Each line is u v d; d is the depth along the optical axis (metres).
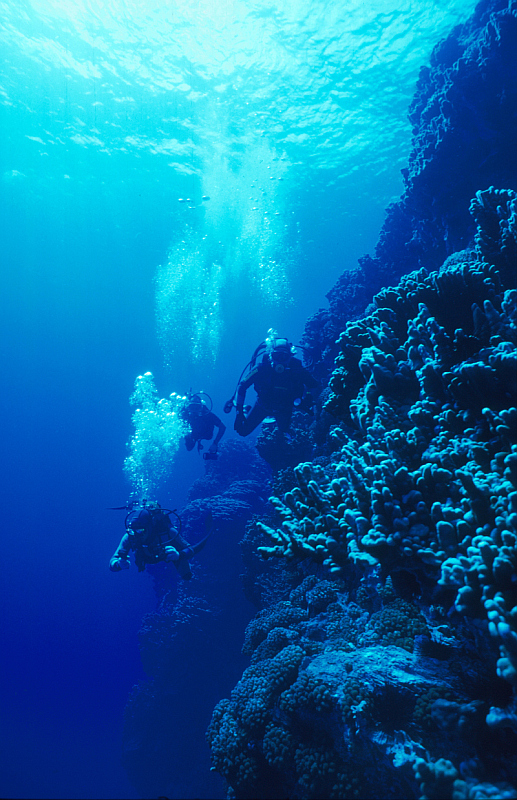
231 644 10.68
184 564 5.61
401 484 2.12
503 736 1.90
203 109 19.09
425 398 2.59
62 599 54.50
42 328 48.47
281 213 27.52
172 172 24.12
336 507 2.55
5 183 25.72
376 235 30.62
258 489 12.29
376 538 1.98
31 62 17.33
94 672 45.50
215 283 38.38
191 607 10.77
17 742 36.84
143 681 12.70
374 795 2.42
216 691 10.77
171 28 15.34
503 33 5.86
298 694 2.81
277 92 17.97
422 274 3.89
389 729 2.36
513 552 1.60
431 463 2.12
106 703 41.22
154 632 11.79
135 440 19.69
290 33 15.38
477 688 2.07
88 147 22.36
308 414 7.08
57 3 14.86
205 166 23.38
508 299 2.63
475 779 1.83
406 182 7.75
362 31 15.22
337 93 17.91
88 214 28.83
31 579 56.94
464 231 6.43
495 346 2.47
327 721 2.67
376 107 18.55
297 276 37.28
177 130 20.62
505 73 5.96
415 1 14.09
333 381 3.62
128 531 5.47
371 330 3.12
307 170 23.20
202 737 11.02
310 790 2.55
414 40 15.52
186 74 17.27
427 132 6.99
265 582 5.99
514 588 1.58
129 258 34.53
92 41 16.14
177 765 11.12
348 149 21.48
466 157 6.40
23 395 60.41
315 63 16.55
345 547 2.34
